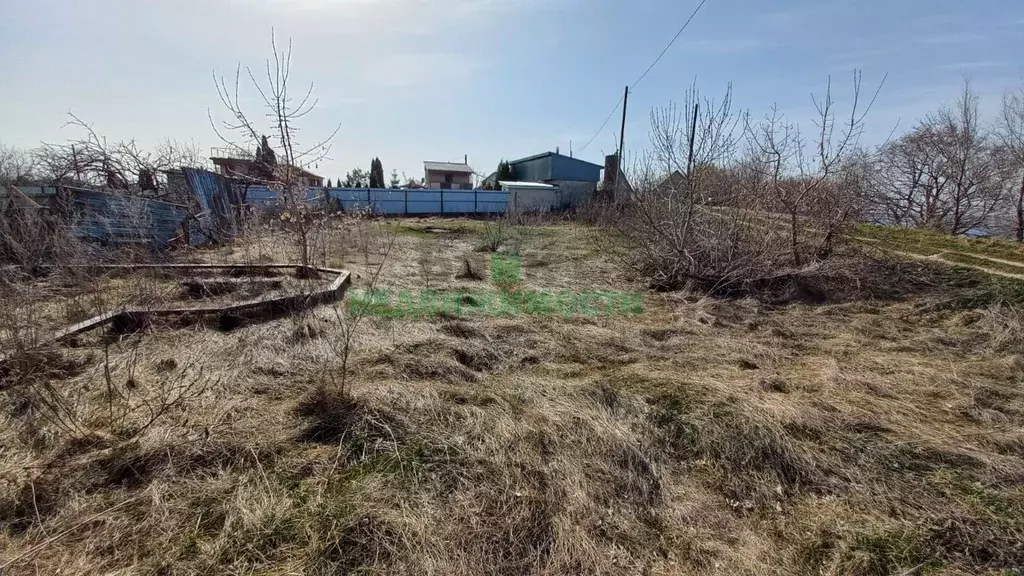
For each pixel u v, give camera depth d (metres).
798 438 2.50
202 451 2.19
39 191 7.27
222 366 3.19
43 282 4.95
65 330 3.50
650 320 4.94
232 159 9.59
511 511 1.94
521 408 2.78
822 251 6.50
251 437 2.35
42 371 2.91
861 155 7.54
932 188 17.70
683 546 1.82
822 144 6.28
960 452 2.38
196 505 1.90
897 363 3.61
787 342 4.19
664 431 2.55
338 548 1.69
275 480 2.06
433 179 40.19
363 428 2.44
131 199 6.71
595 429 2.49
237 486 2.02
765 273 6.08
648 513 2.00
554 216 18.03
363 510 1.88
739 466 2.29
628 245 8.63
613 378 3.22
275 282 5.71
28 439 2.28
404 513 1.88
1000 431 2.62
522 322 4.55
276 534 1.75
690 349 3.97
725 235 6.32
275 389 2.95
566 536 1.81
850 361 3.67
